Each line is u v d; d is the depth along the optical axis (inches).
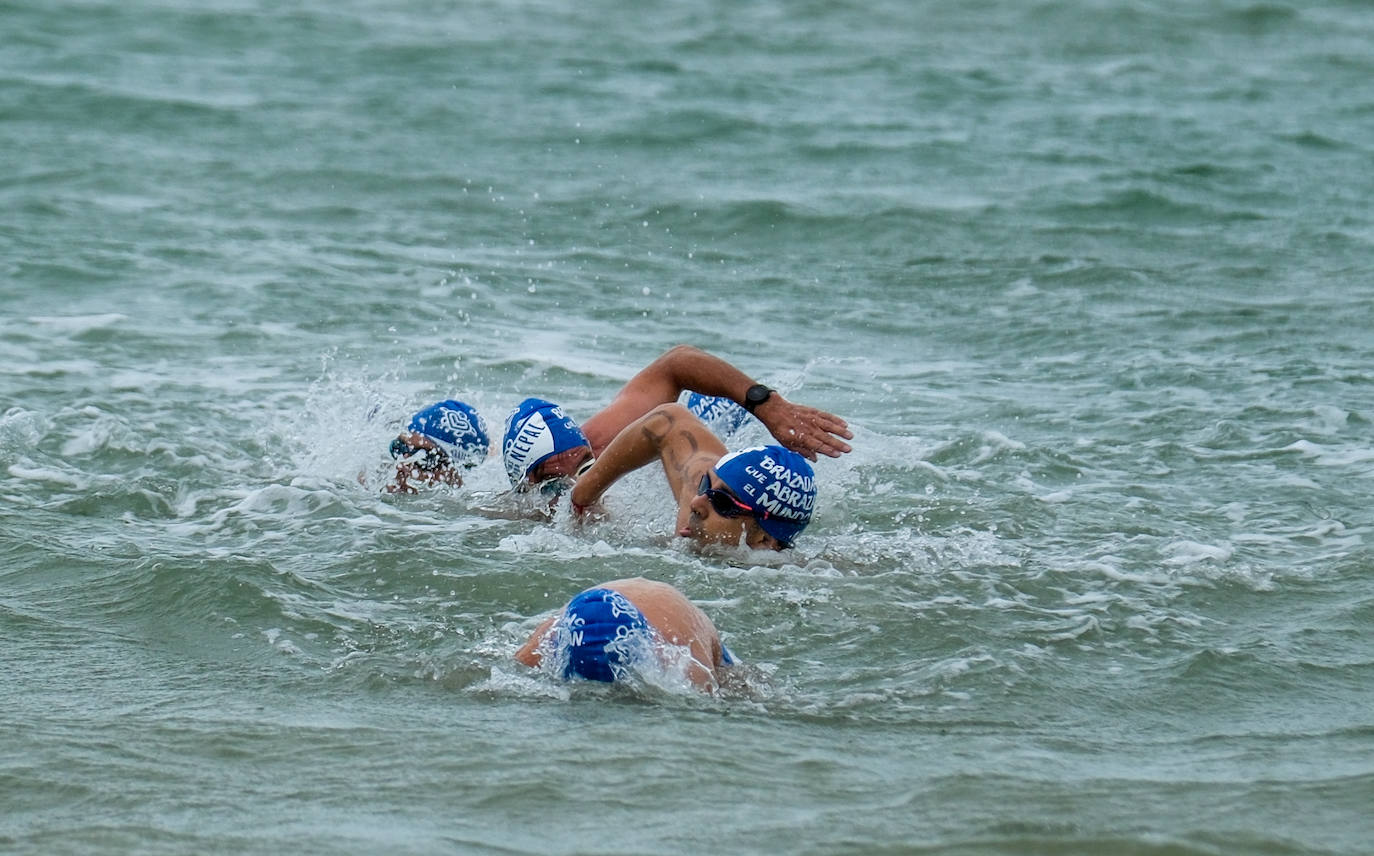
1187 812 657.0
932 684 841.5
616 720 755.4
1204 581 1032.8
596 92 3690.9
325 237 2377.0
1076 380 1704.0
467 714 767.1
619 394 1294.3
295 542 1097.4
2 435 1347.2
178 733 738.2
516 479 1239.5
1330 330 1900.8
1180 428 1488.7
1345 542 1130.0
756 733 746.8
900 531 1155.9
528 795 661.3
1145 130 3366.1
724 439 1379.2
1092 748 746.2
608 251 2364.7
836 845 614.5
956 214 2578.7
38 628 913.5
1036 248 2379.4
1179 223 2539.4
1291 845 625.6
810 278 2231.8
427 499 1242.0
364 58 4082.2
